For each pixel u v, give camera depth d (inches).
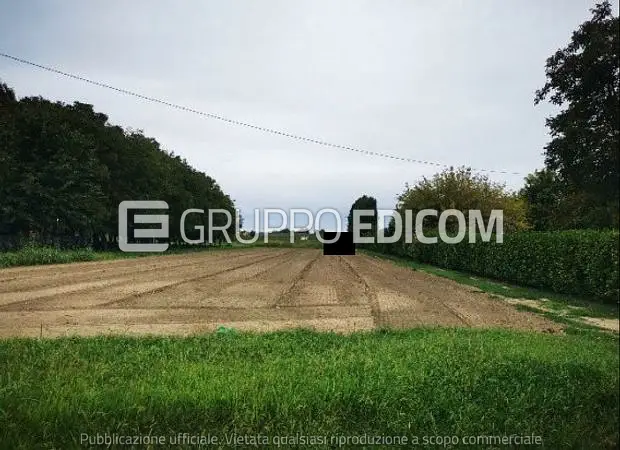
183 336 377.7
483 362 275.4
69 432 188.4
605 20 618.2
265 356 300.7
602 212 818.8
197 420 201.2
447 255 1355.8
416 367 263.4
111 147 1823.3
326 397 220.8
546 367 270.1
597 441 207.9
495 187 1626.5
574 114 638.5
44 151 1466.5
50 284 751.7
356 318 497.7
